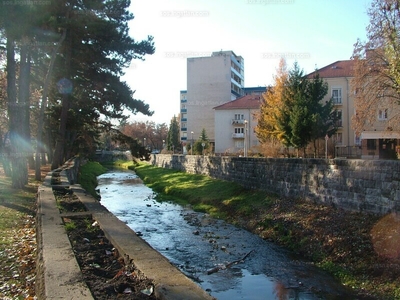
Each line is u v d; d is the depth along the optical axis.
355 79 27.69
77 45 20.80
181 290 3.96
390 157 38.06
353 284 8.59
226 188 22.77
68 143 39.16
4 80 26.56
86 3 19.81
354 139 47.25
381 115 39.91
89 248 6.30
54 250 5.69
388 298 7.68
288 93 32.50
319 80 32.84
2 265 6.59
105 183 37.00
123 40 21.55
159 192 28.69
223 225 15.82
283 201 16.42
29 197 15.38
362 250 9.85
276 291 8.28
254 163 20.67
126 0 22.09
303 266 10.09
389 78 26.23
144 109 23.33
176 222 16.61
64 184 16.38
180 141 92.62
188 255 11.24
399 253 9.02
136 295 4.09
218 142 64.38
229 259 10.76
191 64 80.38
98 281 4.57
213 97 79.62
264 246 12.21
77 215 9.12
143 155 26.08
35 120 28.53
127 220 17.14
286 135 31.61
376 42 25.78
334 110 37.31
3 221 10.41
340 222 12.04
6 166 26.86
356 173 12.45
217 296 8.00
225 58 79.31
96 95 24.22
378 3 24.89
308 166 15.39
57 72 22.03
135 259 5.12
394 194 10.71
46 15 15.13
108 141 109.81
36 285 4.80
